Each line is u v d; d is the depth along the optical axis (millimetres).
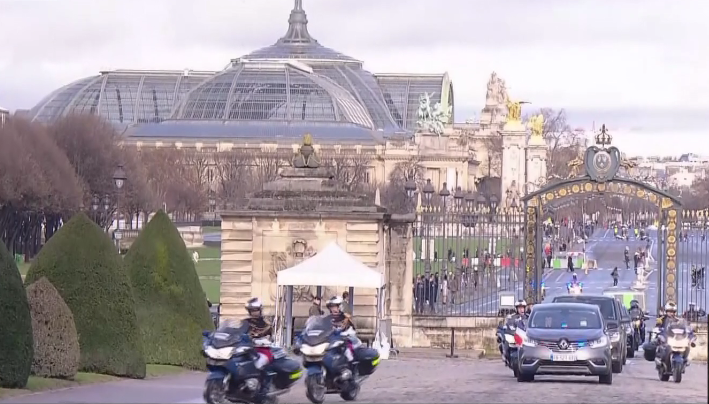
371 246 111312
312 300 109438
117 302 69875
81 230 69875
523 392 68312
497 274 160625
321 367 62250
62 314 64312
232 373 57031
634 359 114812
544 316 81938
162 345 79375
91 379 66562
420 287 130625
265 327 59656
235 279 112312
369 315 111312
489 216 134875
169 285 80688
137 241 81688
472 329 115312
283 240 112125
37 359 63375
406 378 80312
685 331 82562
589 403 61625
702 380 85875
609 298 100188
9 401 55062
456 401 62062
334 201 112562
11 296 58500
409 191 178750
